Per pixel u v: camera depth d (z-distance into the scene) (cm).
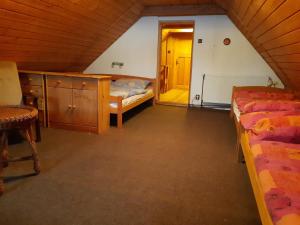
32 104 307
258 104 237
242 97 339
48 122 354
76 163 238
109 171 224
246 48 497
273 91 414
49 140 301
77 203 174
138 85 505
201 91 541
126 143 298
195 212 168
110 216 161
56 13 302
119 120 360
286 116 188
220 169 235
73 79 327
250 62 501
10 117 190
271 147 159
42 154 257
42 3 269
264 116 203
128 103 389
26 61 363
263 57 467
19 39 301
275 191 109
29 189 190
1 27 262
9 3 238
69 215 161
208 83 532
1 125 186
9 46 302
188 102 554
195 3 476
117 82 516
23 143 286
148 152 272
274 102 238
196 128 375
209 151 281
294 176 121
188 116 455
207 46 517
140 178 212
